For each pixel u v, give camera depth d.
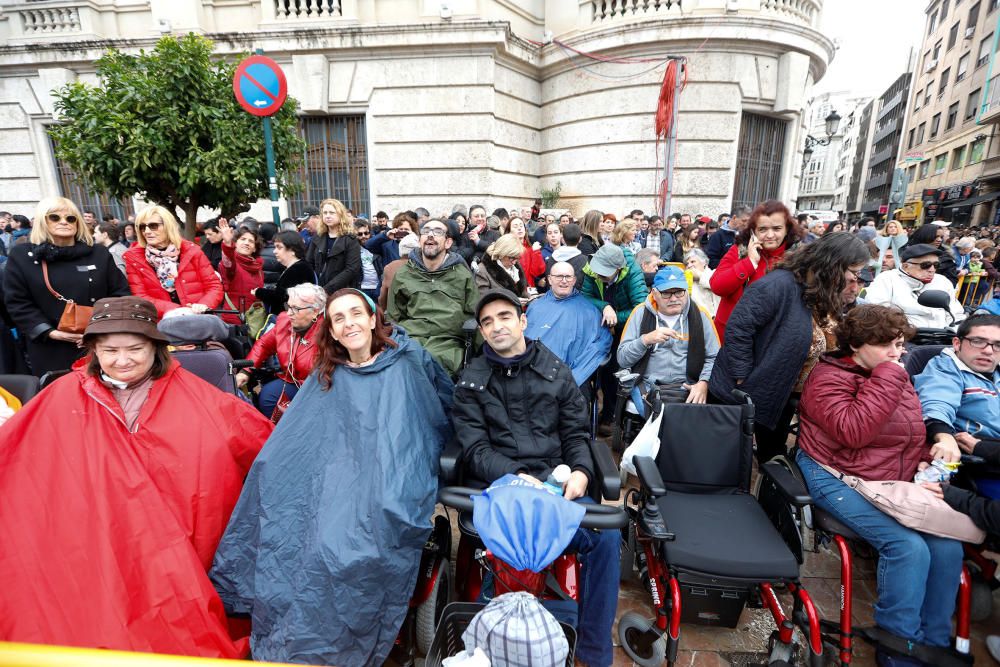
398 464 1.79
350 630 1.60
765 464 2.20
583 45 10.18
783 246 2.98
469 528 1.79
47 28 10.29
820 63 10.77
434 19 9.57
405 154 10.17
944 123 30.80
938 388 2.25
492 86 9.87
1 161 11.00
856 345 2.12
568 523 1.59
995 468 2.11
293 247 3.96
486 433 2.13
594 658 1.90
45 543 1.55
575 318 3.14
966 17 28.30
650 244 7.20
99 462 1.70
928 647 1.87
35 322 2.95
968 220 26.72
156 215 3.45
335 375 2.01
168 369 1.97
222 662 0.88
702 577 1.85
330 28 9.45
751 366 2.48
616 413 3.18
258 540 1.81
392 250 5.63
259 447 2.08
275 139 6.06
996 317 2.19
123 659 0.86
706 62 9.51
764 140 10.52
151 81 5.41
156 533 1.68
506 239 3.68
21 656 0.85
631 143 10.15
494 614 1.46
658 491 1.84
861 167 65.81
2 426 1.66
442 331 3.17
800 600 1.90
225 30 10.17
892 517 1.91
